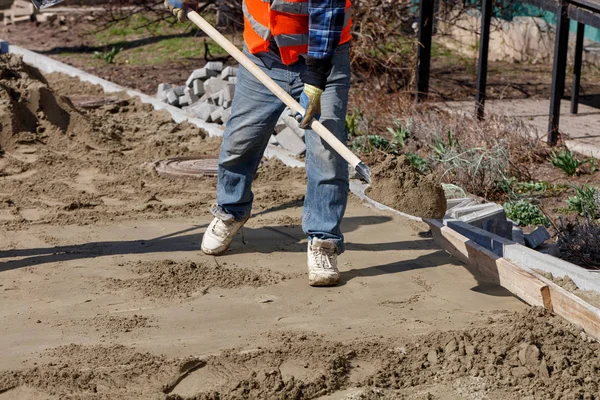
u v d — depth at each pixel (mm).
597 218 7512
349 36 5879
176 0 6035
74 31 19922
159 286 5887
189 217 7598
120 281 5988
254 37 5898
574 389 4461
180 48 17219
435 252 6711
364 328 5223
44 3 6254
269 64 5914
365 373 4664
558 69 9758
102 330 5172
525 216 7441
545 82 14039
